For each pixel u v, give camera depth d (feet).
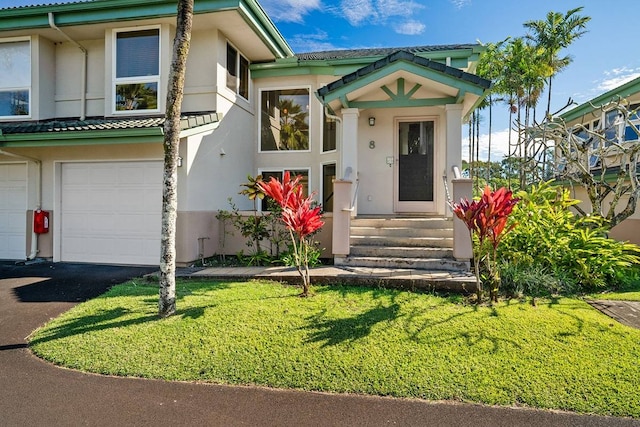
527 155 34.71
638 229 33.47
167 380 11.97
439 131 31.60
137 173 29.50
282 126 40.27
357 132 30.81
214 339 14.32
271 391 11.37
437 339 14.20
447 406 10.59
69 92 35.73
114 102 33.04
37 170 30.91
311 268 24.20
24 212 31.73
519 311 16.87
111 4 30.86
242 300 18.47
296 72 39.11
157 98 32.37
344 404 10.69
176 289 20.81
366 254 25.39
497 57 71.15
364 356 13.09
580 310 17.11
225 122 33.94
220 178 32.99
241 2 29.35
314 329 15.08
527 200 26.66
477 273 18.11
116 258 29.76
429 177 32.04
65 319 16.56
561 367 12.27
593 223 27.53
